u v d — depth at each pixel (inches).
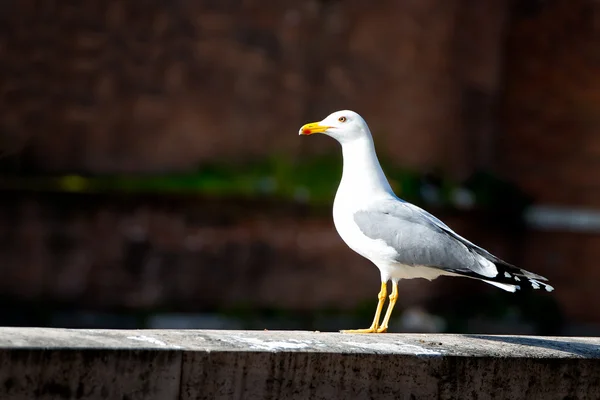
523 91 813.2
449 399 240.1
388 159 718.5
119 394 211.2
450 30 729.0
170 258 655.1
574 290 789.9
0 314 621.3
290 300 670.5
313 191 683.4
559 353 252.4
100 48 669.3
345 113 312.5
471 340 260.7
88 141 669.9
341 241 678.5
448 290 701.3
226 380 219.6
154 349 212.8
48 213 636.7
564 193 813.9
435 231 292.4
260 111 698.2
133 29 674.8
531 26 812.6
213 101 690.8
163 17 679.1
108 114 672.4
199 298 658.2
